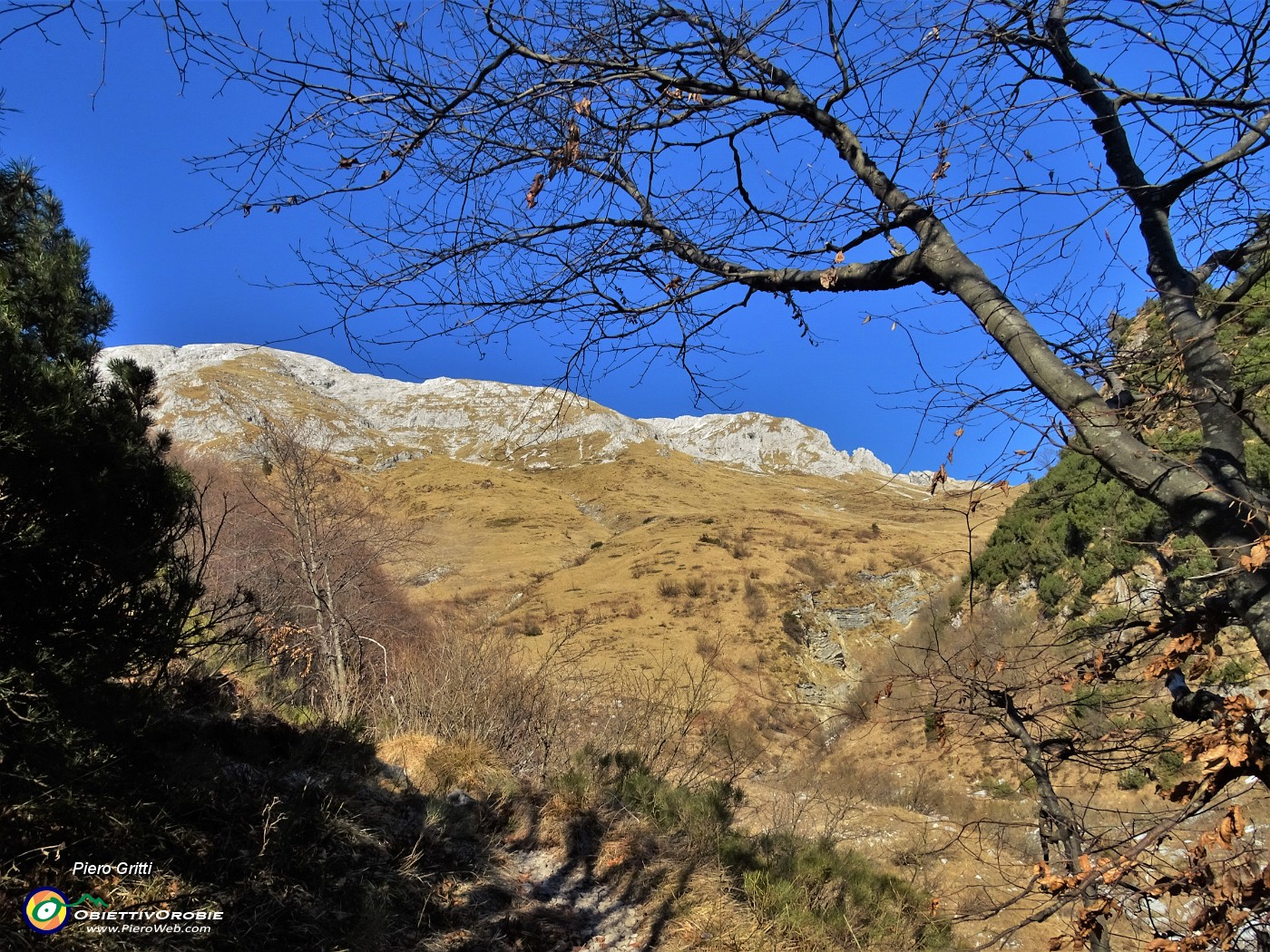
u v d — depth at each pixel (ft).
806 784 33.27
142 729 14.57
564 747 27.30
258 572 38.99
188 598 14.65
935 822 31.07
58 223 14.43
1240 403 7.97
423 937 14.82
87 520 12.46
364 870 15.66
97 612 12.75
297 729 20.44
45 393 11.78
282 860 14.35
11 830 11.30
